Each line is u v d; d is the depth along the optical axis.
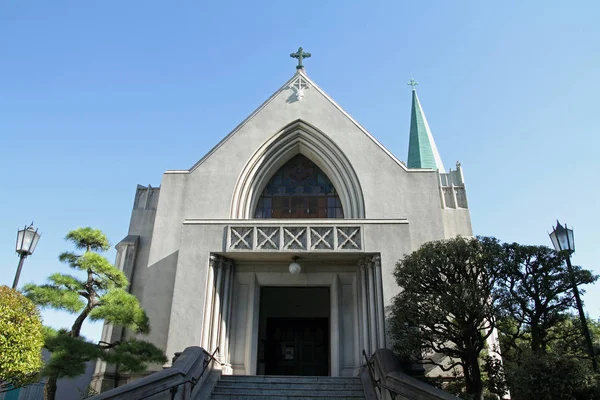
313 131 17.81
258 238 15.15
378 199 16.52
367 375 12.73
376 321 14.15
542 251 10.36
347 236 15.00
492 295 10.19
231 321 15.36
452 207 17.72
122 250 17.02
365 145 17.50
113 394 9.12
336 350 14.91
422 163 26.94
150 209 18.27
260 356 18.27
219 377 12.75
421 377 12.20
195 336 13.88
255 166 17.44
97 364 15.57
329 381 12.56
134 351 12.52
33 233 13.19
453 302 9.90
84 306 12.23
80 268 12.68
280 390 12.07
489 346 13.17
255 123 18.03
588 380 8.58
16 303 10.00
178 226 16.53
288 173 18.28
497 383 10.88
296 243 14.95
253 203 17.28
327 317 18.89
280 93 18.62
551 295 10.05
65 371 10.74
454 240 11.18
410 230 16.02
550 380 8.61
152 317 15.34
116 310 12.28
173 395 9.92
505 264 10.22
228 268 15.52
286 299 19.28
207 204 16.73
